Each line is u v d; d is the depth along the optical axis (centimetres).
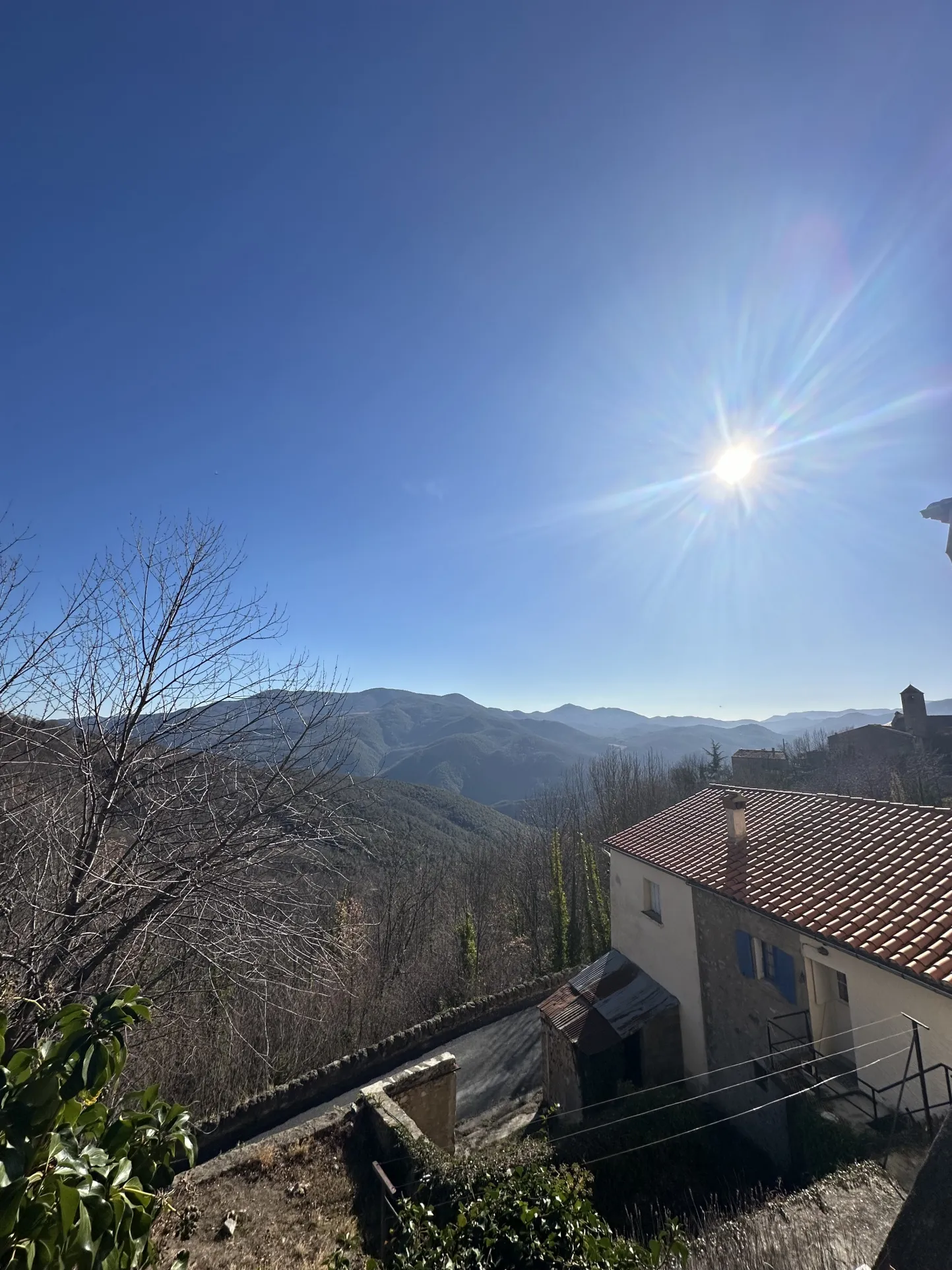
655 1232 830
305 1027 1653
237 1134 1391
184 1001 754
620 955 1546
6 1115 207
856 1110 837
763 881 1110
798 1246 506
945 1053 740
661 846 1458
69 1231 200
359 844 781
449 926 2938
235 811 683
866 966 850
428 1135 1048
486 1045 1758
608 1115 1120
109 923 641
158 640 656
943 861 954
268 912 691
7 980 554
